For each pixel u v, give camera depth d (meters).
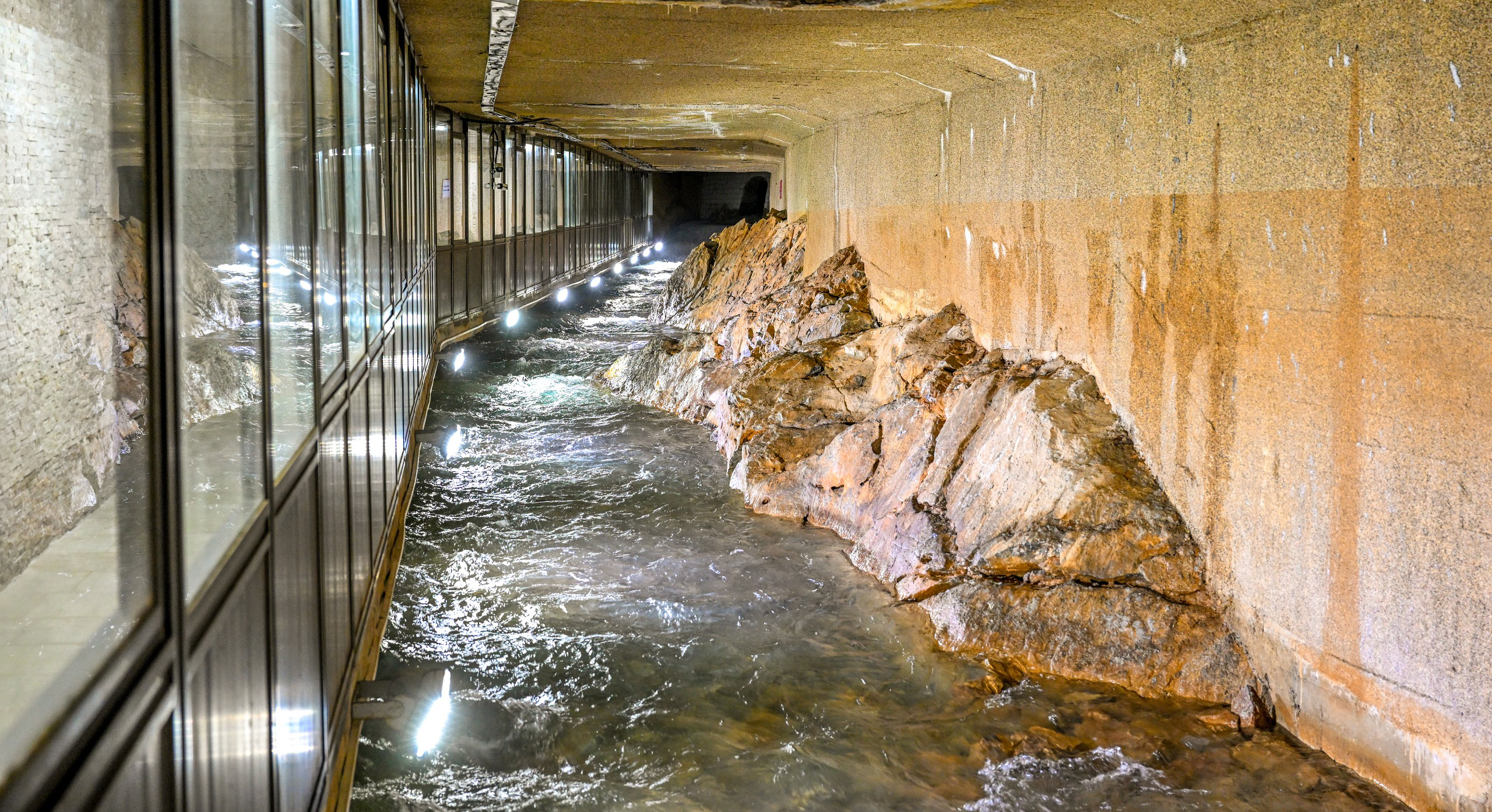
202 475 2.54
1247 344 4.76
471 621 5.85
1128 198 5.73
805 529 7.67
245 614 2.35
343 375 4.32
